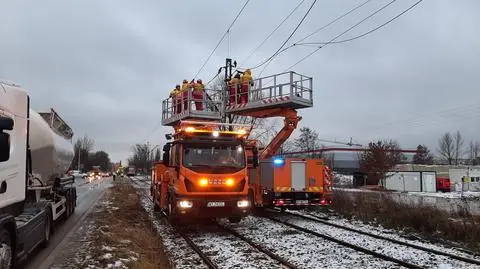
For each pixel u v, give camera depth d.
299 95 17.31
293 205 17.22
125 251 9.71
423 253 10.59
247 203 13.54
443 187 45.84
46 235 10.68
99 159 158.62
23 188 8.29
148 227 14.17
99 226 13.80
